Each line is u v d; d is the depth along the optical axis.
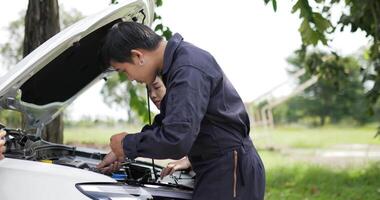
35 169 2.67
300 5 4.94
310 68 8.09
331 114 23.53
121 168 3.27
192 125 2.54
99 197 2.64
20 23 14.45
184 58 2.65
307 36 5.12
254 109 17.38
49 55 2.68
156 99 3.11
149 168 3.38
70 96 3.58
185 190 3.07
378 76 6.70
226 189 2.80
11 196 2.62
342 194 8.12
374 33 5.76
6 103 2.79
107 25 3.05
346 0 5.59
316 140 17.83
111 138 2.71
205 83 2.63
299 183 8.98
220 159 2.81
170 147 2.53
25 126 3.44
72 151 3.63
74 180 2.66
